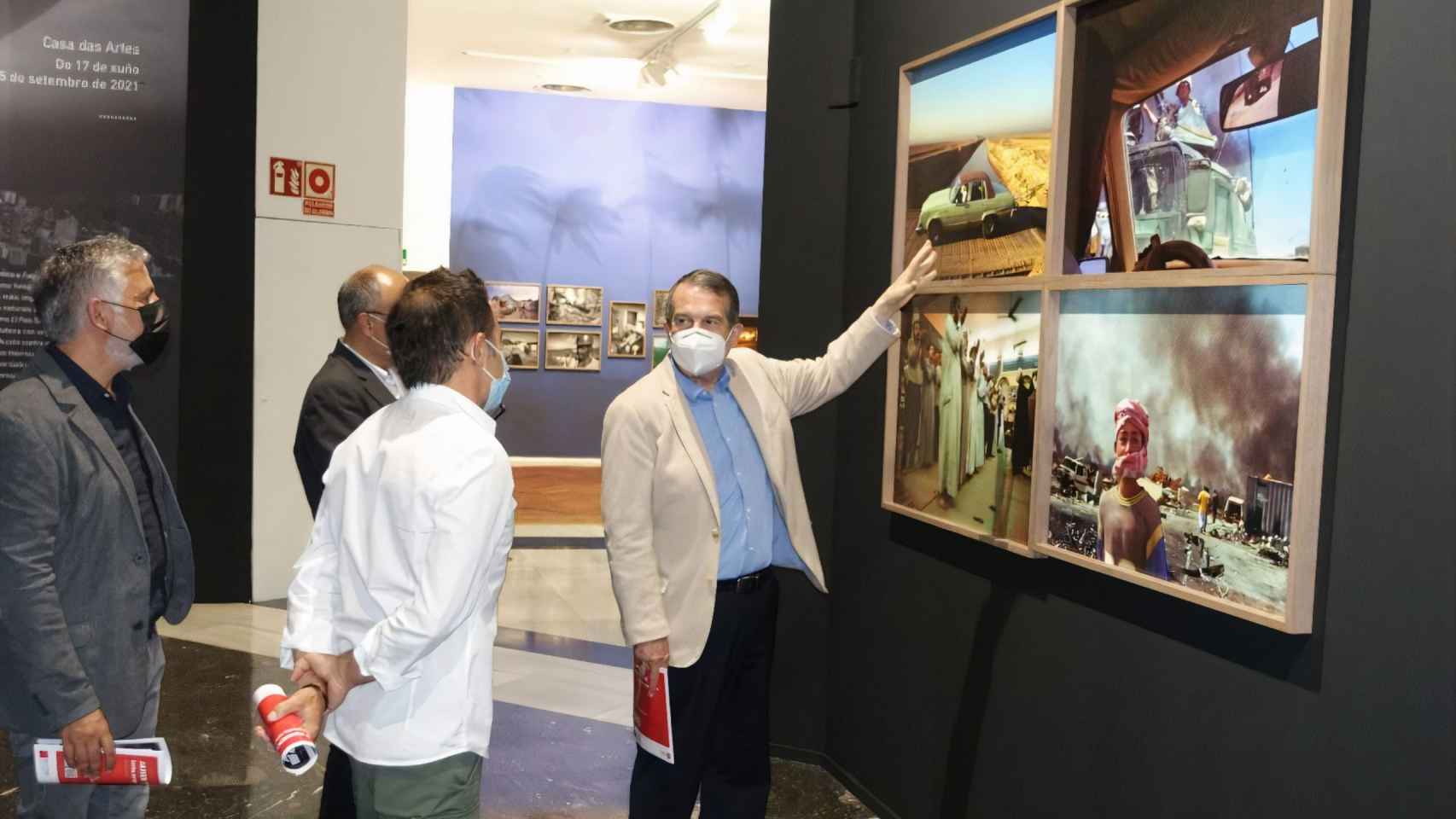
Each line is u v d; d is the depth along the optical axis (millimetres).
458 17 10227
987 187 2973
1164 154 2328
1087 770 2654
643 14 9977
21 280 5777
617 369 14359
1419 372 1796
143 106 6000
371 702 1931
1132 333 2432
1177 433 2293
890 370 3502
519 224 13945
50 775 2102
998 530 2939
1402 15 1831
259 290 6406
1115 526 2486
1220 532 2174
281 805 3680
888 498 3529
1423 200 1790
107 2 5863
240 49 6246
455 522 1848
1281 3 2018
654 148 14125
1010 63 2863
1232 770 2211
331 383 3049
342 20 6547
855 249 3861
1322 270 1937
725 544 2965
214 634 5781
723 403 3021
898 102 3529
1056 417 2703
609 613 6617
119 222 6000
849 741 3873
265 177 6363
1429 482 1779
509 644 5855
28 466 2078
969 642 3158
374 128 6711
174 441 6262
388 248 6840
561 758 4203
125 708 2238
